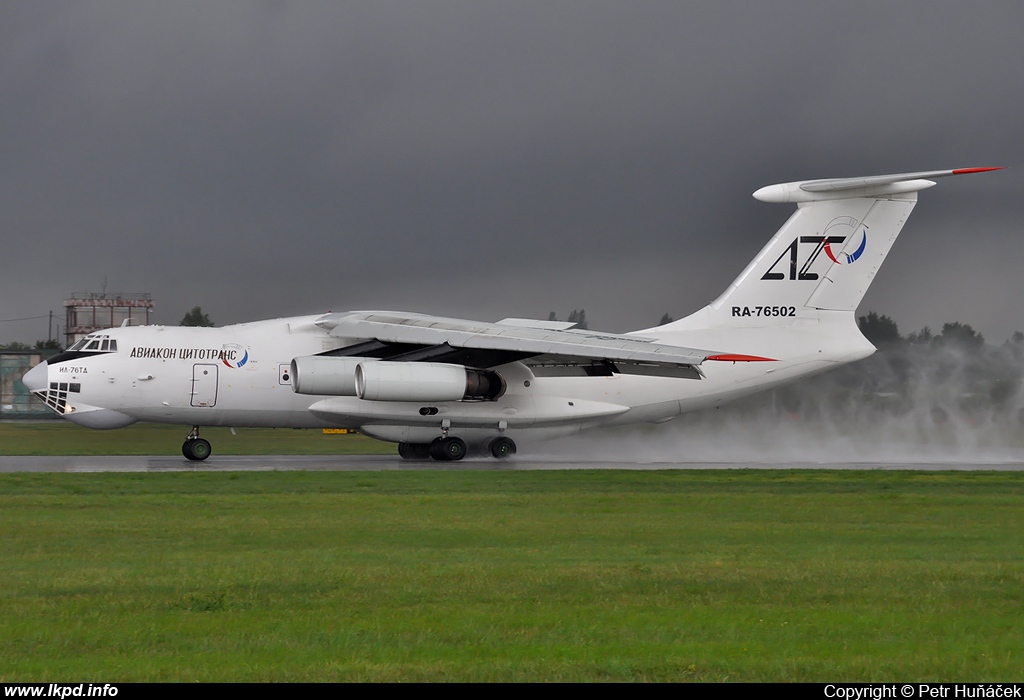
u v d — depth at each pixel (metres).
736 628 27.73
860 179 90.88
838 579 34.34
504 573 34.81
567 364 92.12
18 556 38.00
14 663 24.20
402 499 56.78
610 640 26.39
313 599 30.83
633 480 68.75
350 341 90.06
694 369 86.81
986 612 29.94
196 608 29.55
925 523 49.59
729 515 51.88
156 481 65.19
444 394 85.00
